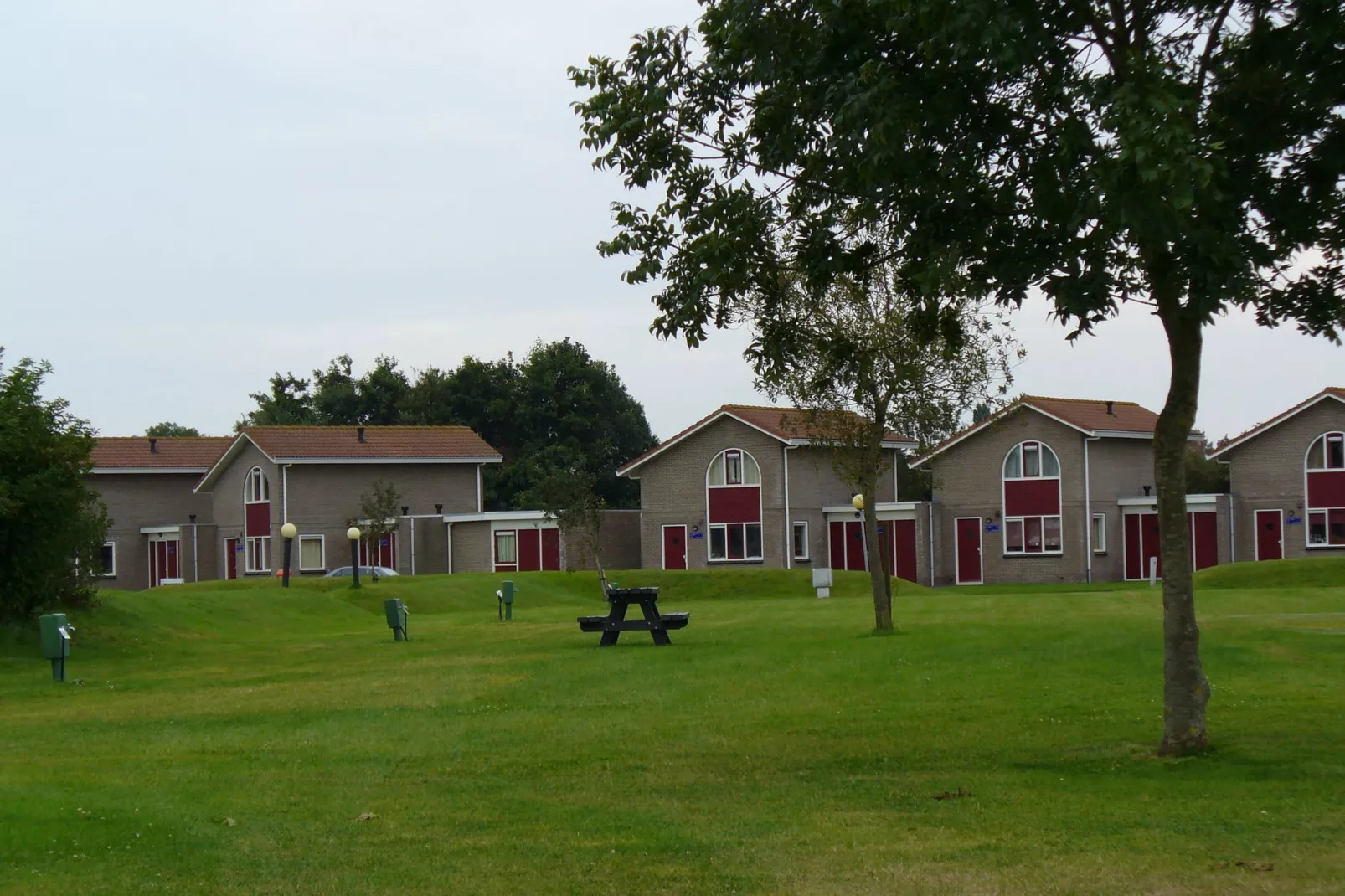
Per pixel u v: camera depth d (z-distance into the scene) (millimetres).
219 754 13547
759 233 13055
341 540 59156
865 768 12133
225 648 27875
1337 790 10398
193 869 8453
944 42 10344
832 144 11695
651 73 12953
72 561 29094
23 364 27891
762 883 8094
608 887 8062
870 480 24469
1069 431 55469
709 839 9312
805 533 57562
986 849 8781
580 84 13344
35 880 8008
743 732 14281
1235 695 15609
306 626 35125
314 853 8977
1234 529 54562
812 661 20016
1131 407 59969
